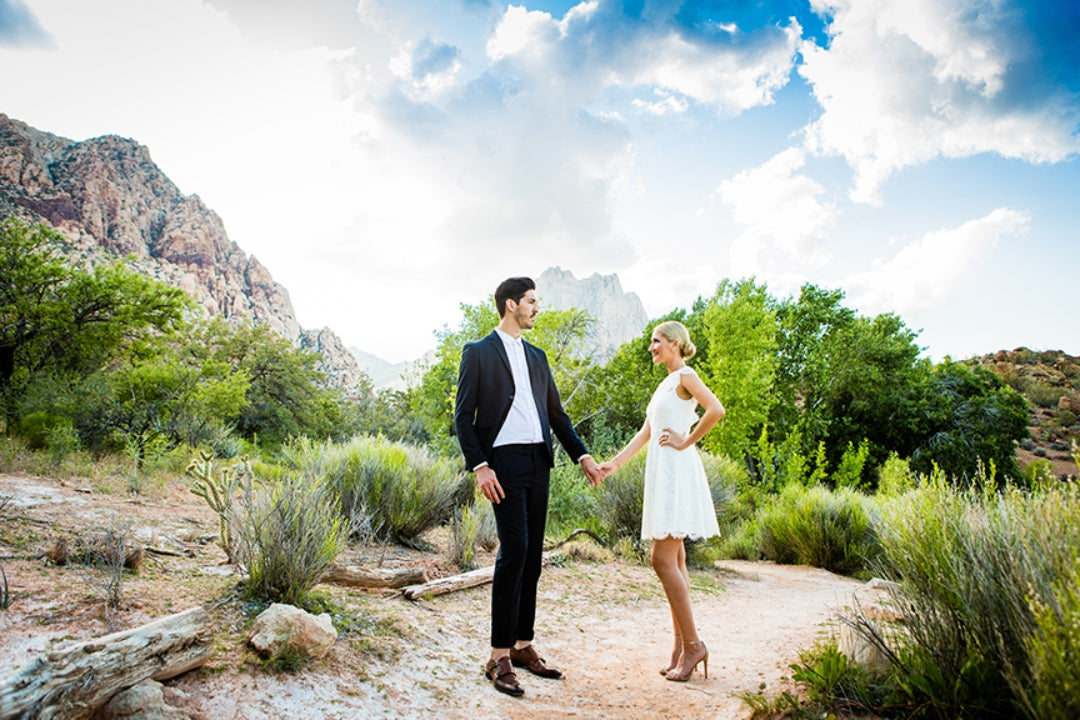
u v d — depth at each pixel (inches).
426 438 1026.1
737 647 151.9
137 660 75.7
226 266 6943.9
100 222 5349.4
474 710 95.6
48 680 64.7
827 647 101.9
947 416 1067.3
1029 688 70.3
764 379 804.0
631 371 971.9
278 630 97.2
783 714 93.2
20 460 294.2
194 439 530.6
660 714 101.2
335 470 254.7
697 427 126.2
